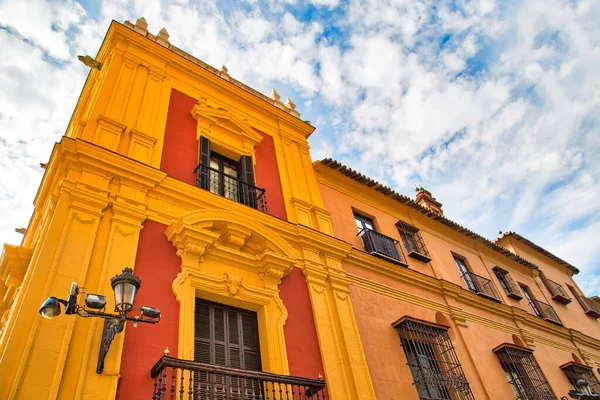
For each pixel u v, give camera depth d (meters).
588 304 19.64
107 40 10.51
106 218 6.96
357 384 7.75
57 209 6.55
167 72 10.70
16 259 7.34
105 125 8.27
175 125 9.73
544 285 18.55
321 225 10.55
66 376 5.16
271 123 12.36
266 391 6.45
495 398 10.37
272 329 7.48
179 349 6.21
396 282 11.09
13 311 5.74
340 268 9.78
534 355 13.23
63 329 5.46
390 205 14.02
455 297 12.41
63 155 7.12
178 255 7.33
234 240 8.05
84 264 6.18
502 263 16.98
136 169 7.72
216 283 7.36
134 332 6.04
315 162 12.34
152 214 7.56
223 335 7.11
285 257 8.30
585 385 12.48
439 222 15.30
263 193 9.77
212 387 5.73
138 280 5.04
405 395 8.50
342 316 8.75
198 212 7.76
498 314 13.62
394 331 9.66
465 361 10.76
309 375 7.43
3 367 4.89
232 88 11.82
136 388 5.56
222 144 10.27
